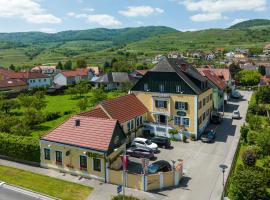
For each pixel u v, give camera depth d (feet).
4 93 327.47
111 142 117.70
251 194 92.68
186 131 170.81
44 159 128.57
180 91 169.78
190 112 168.45
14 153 135.44
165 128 170.81
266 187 103.65
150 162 134.82
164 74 173.17
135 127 168.55
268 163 126.41
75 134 123.95
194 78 180.24
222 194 97.86
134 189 109.60
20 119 199.31
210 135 166.91
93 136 120.57
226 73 298.76
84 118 128.77
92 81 415.64
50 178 118.21
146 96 179.93
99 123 124.57
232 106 260.01
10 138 137.49
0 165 130.82
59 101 312.29
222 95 247.09
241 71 404.16
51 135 127.54
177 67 180.45
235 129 188.44
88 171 118.52
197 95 165.48
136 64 593.83
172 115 173.88
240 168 115.44
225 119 214.28
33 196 103.81
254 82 380.17
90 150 116.57
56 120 217.15
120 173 112.06
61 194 105.19
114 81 398.21
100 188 110.11
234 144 159.53
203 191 108.06
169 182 111.75
